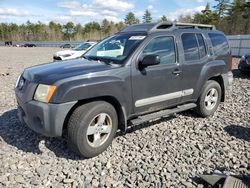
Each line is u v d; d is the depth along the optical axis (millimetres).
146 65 4391
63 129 4039
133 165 3877
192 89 5398
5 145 4414
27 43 66688
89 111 3883
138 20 97125
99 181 3508
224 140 4746
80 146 3875
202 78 5531
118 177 3600
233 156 4180
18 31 105062
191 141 4691
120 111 4355
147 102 4652
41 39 100188
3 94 7742
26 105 3957
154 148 4398
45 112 3734
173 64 4945
